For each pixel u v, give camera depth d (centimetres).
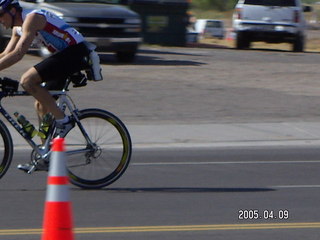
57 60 1823
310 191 1986
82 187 1950
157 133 3008
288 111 3531
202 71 4762
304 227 1587
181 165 2392
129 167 2339
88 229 1552
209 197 1892
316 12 18062
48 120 1891
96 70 1866
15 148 2708
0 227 1561
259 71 4856
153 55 5638
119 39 4806
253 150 2738
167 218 1659
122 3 5088
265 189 2008
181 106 3572
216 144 2869
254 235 1515
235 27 6575
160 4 6488
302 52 6538
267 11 6444
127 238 1480
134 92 3894
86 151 1931
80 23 4722
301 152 2702
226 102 3709
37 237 1480
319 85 4359
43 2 4809
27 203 1794
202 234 1519
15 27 1862
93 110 1936
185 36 6638
